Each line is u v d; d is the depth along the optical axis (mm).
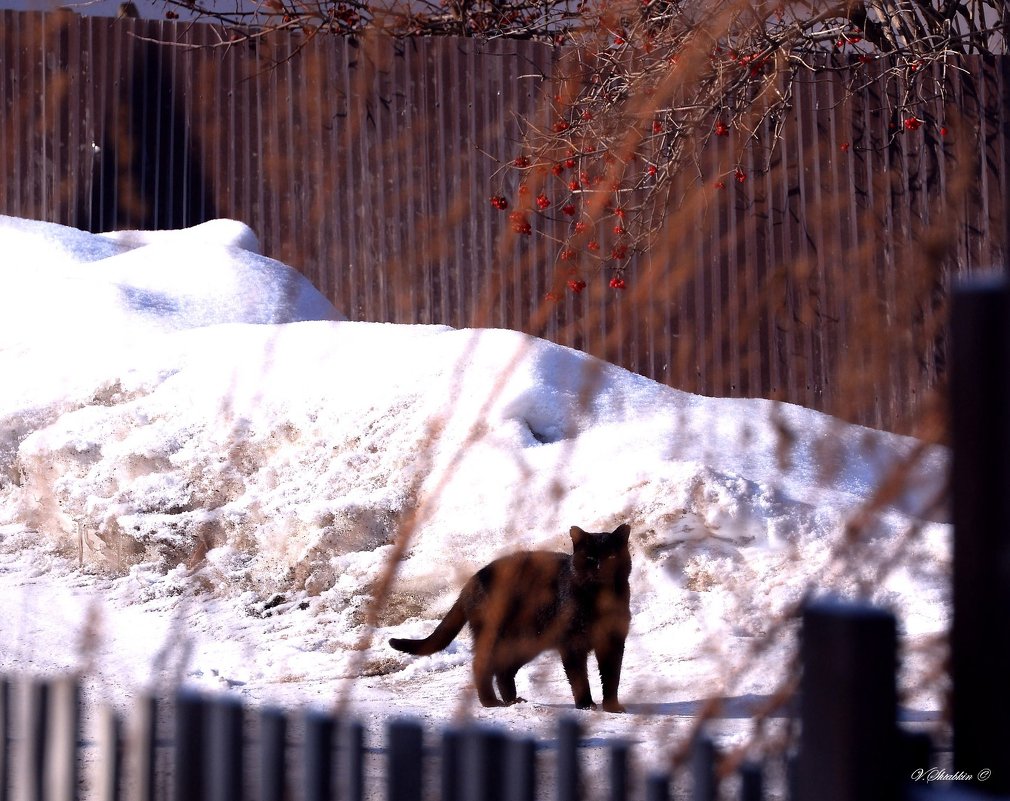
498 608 13305
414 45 33719
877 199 31500
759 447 21297
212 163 34906
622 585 13555
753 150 31531
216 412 24484
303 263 34281
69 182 35406
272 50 34500
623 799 4012
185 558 21500
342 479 21859
